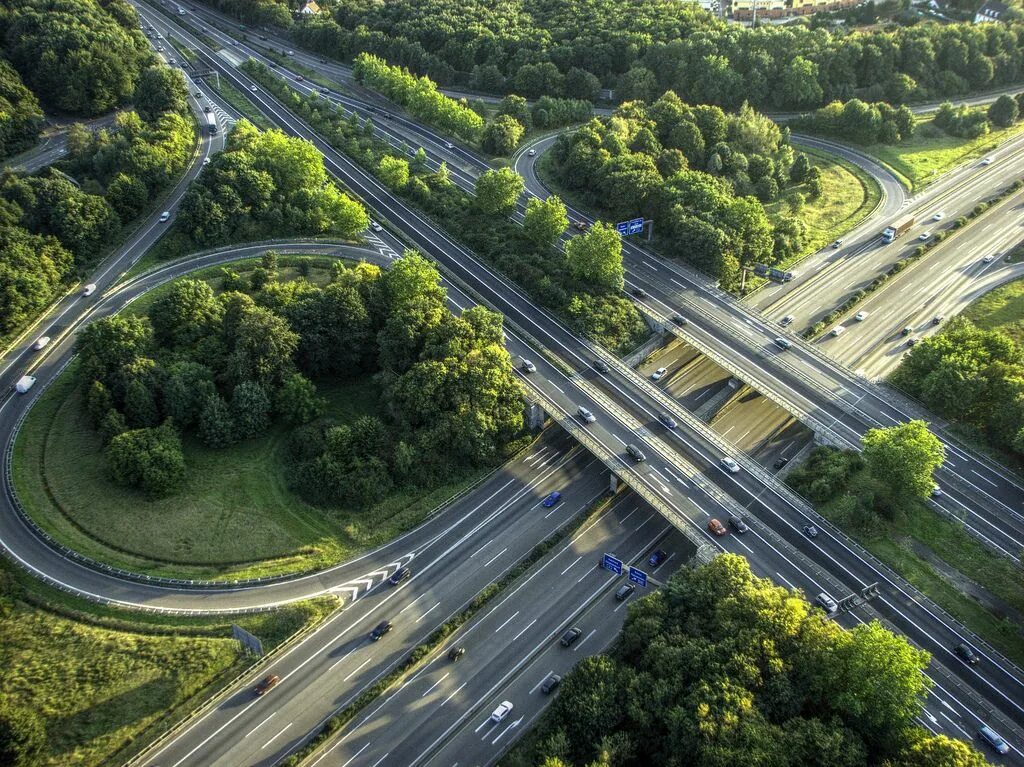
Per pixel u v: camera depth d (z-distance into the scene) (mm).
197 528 132375
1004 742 103812
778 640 101688
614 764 96625
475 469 149750
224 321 159000
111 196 194750
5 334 164250
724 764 89375
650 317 181500
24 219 180375
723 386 175375
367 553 133750
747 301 191500
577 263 180625
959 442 149375
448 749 107812
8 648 112062
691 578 113312
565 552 135750
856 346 177625
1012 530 134125
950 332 162875
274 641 118688
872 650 95500
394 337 156625
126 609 119375
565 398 157375
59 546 126250
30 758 100438
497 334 158875
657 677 103312
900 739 93312
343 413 156250
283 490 141000
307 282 178125
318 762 105875
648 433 149875
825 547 129625
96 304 174625
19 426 145750
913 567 127312
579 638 122125
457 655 119000
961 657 114438
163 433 138625
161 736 105875
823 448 148875
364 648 119438
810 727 92750
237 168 198375
